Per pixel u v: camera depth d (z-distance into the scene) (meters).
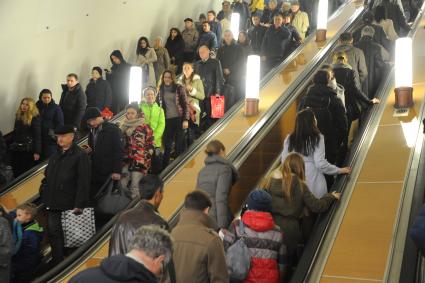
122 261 2.91
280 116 9.14
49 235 7.17
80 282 2.87
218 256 4.38
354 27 13.65
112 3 14.55
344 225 5.48
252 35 14.47
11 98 11.98
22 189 8.89
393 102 8.25
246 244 4.86
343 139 7.58
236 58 11.95
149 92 8.84
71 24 13.29
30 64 12.35
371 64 9.41
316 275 4.80
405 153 6.75
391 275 4.68
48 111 10.33
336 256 5.03
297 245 5.55
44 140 10.27
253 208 4.95
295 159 5.63
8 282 6.12
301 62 11.85
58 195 6.93
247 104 9.48
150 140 8.06
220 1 19.83
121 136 7.68
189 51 15.12
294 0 16.45
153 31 16.36
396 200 5.78
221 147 6.21
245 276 4.79
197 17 18.52
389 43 10.60
